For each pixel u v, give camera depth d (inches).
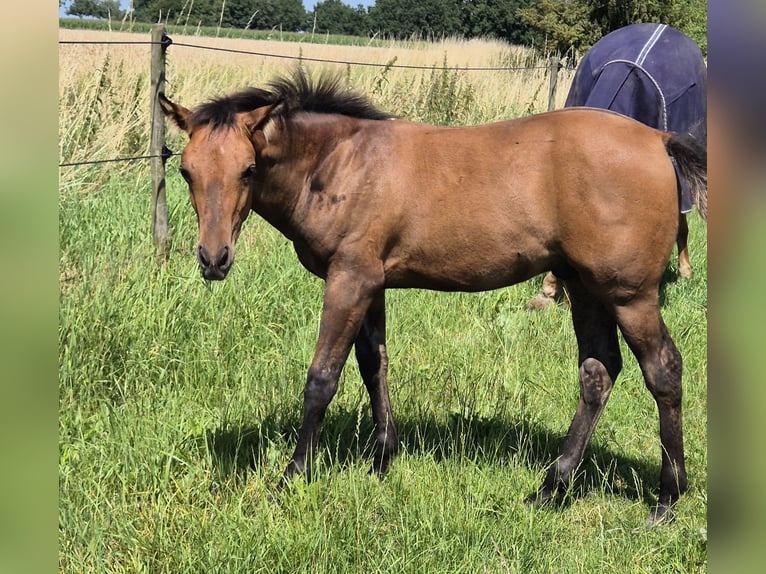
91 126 283.7
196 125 128.3
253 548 119.6
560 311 244.4
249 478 143.3
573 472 143.1
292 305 216.5
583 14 707.4
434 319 225.3
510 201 133.5
